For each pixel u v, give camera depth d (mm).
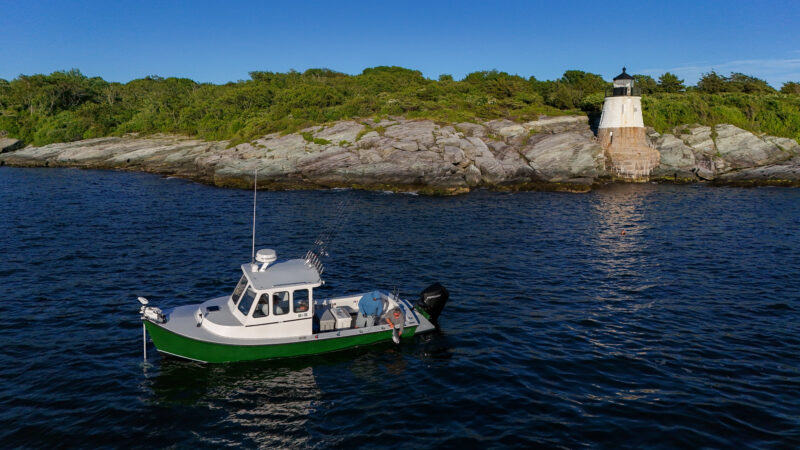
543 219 36719
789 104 73438
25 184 52250
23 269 22391
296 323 14188
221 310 14656
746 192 50469
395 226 33812
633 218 37031
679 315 18141
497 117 69000
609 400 12445
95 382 12922
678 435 10961
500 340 16000
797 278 22359
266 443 10688
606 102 61875
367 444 10695
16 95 100688
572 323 17406
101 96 112812
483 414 11859
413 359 14664
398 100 72625
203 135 81188
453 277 22547
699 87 87125
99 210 37750
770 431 11086
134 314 17531
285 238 29828
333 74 124438
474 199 47281
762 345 15625
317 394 12680
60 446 10406
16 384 12727
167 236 29703
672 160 60875
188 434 10938
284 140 60281
